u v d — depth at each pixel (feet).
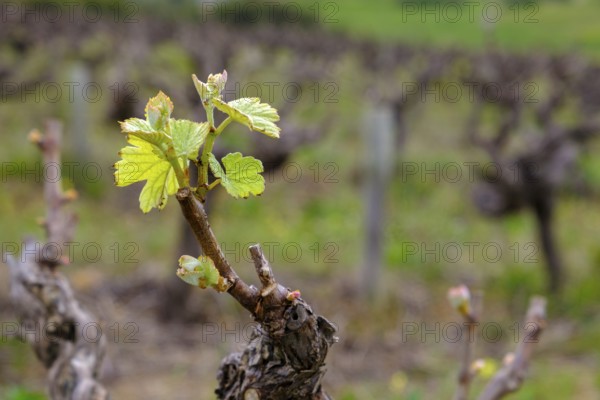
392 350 15.23
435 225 24.12
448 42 39.65
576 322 16.97
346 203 26.00
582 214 24.82
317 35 45.39
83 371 3.96
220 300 16.29
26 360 13.44
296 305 2.41
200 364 13.99
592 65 29.22
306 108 25.67
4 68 31.01
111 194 25.13
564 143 18.12
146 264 19.26
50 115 29.99
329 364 14.32
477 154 27.20
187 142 2.05
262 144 13.98
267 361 2.56
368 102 27.68
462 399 4.11
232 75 18.93
